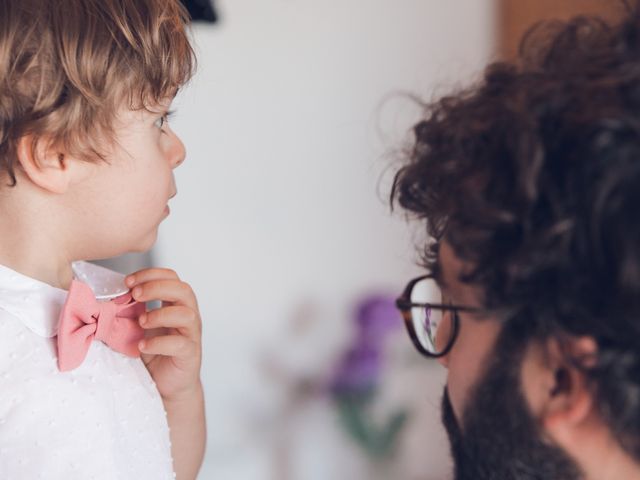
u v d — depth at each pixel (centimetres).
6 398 87
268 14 172
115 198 95
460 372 69
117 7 94
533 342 61
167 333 108
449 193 64
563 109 57
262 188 178
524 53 70
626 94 56
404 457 184
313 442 186
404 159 89
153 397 103
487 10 170
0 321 89
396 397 182
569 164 56
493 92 65
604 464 62
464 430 69
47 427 88
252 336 182
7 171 91
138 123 96
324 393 183
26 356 89
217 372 183
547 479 63
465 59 172
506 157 60
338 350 182
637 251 53
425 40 173
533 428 63
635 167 54
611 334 56
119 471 92
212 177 177
